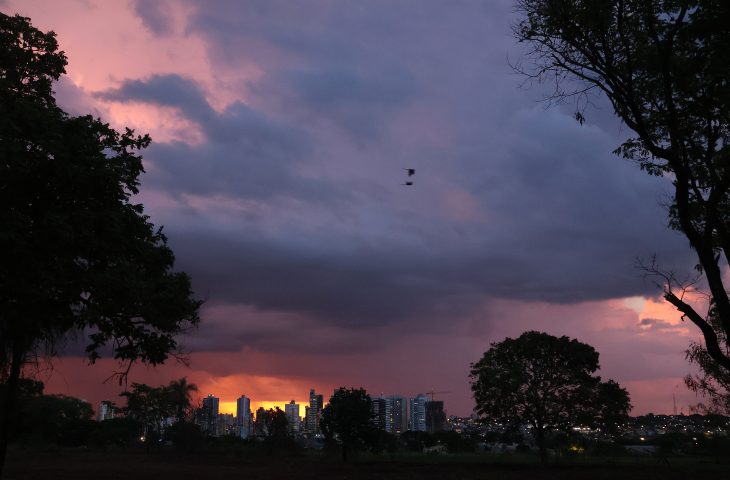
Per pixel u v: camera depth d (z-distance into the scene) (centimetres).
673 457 6975
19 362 1817
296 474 4400
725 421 3906
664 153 1334
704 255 1309
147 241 2089
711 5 1255
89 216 1689
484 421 5875
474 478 4272
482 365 5822
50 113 1752
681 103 1459
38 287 1600
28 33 1955
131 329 1991
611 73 1398
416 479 4147
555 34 1456
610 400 5584
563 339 5753
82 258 1814
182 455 7044
